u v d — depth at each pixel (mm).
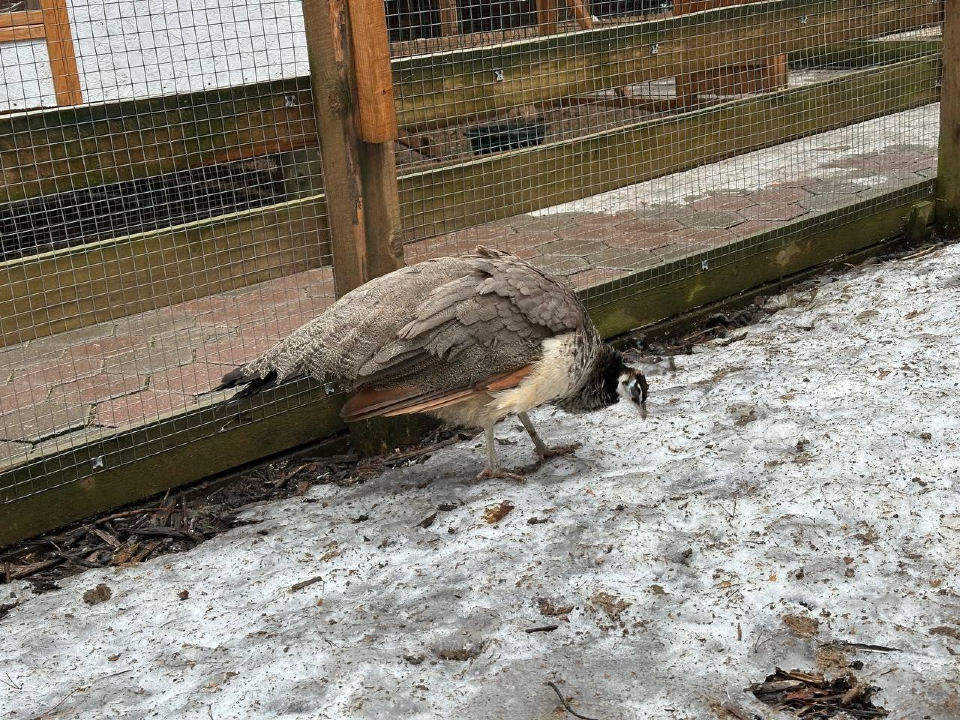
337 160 2062
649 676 1444
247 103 2000
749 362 2348
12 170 1816
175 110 1936
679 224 2934
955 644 1450
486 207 2299
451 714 1408
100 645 1640
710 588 1603
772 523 1730
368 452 2209
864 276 2729
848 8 2760
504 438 2197
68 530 1970
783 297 2742
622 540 1716
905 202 2992
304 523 1944
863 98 2850
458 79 2188
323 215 2123
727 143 2625
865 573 1587
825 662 1446
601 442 2107
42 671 1581
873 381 2117
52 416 2125
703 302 2656
